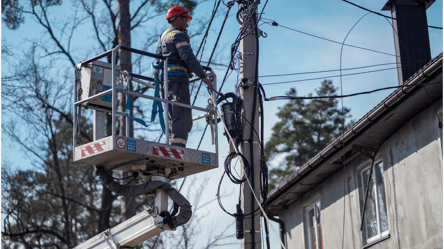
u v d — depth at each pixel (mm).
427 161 9875
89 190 23953
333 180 13516
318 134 39000
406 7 12656
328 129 38812
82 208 22922
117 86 7547
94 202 23828
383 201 11562
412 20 12586
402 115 10289
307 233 15031
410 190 10367
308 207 15125
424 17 12664
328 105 39875
